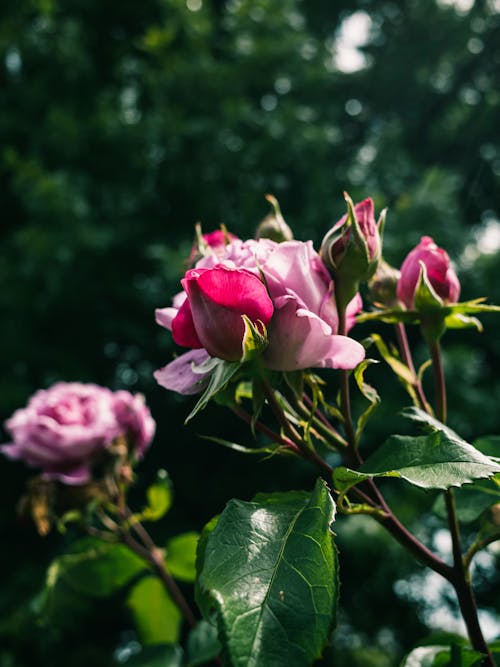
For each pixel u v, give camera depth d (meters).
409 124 8.45
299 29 7.34
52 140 6.24
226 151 6.43
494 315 6.04
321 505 0.64
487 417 5.19
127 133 6.39
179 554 1.53
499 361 6.57
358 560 4.96
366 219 0.81
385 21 8.98
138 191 6.56
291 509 0.66
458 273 5.97
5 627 5.02
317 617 0.56
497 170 8.00
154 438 6.33
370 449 5.17
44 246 5.55
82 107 6.77
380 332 5.58
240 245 0.78
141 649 1.35
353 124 8.50
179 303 0.86
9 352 5.68
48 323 6.02
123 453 1.59
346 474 0.69
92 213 6.22
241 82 6.96
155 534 5.65
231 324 0.70
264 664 0.54
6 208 6.97
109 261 6.11
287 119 6.45
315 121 7.17
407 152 7.93
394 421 5.08
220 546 0.62
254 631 0.56
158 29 7.14
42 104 6.69
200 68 6.79
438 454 0.69
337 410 0.82
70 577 1.54
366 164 7.18
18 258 6.32
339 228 0.80
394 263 5.47
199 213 6.51
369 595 5.67
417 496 4.78
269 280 0.73
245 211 6.32
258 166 6.40
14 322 5.80
